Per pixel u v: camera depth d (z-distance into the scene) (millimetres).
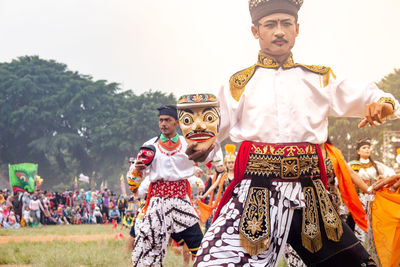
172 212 5000
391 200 4289
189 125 2727
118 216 29438
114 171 97062
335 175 2916
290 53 2951
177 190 5039
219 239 2641
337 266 2729
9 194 27281
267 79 2893
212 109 2721
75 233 16500
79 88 105062
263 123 2795
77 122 101375
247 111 2867
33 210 23719
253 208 2684
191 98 2715
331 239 2695
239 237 2639
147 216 4980
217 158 3404
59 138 96625
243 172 2764
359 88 2842
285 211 2695
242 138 2875
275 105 2818
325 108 2873
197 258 2635
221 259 2590
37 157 101312
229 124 2914
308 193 2723
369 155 7566
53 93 105750
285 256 4988
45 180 100688
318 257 2717
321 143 2900
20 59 111062
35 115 99812
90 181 100188
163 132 4992
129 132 94312
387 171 7492
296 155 2736
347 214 5539
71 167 109562
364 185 3656
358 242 2744
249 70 2932
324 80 2875
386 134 38219
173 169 4977
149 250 4906
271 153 2744
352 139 50594
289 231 2748
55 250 8602
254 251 2617
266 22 2887
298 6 2920
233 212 2703
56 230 19172
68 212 29719
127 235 14914
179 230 5031
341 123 51438
